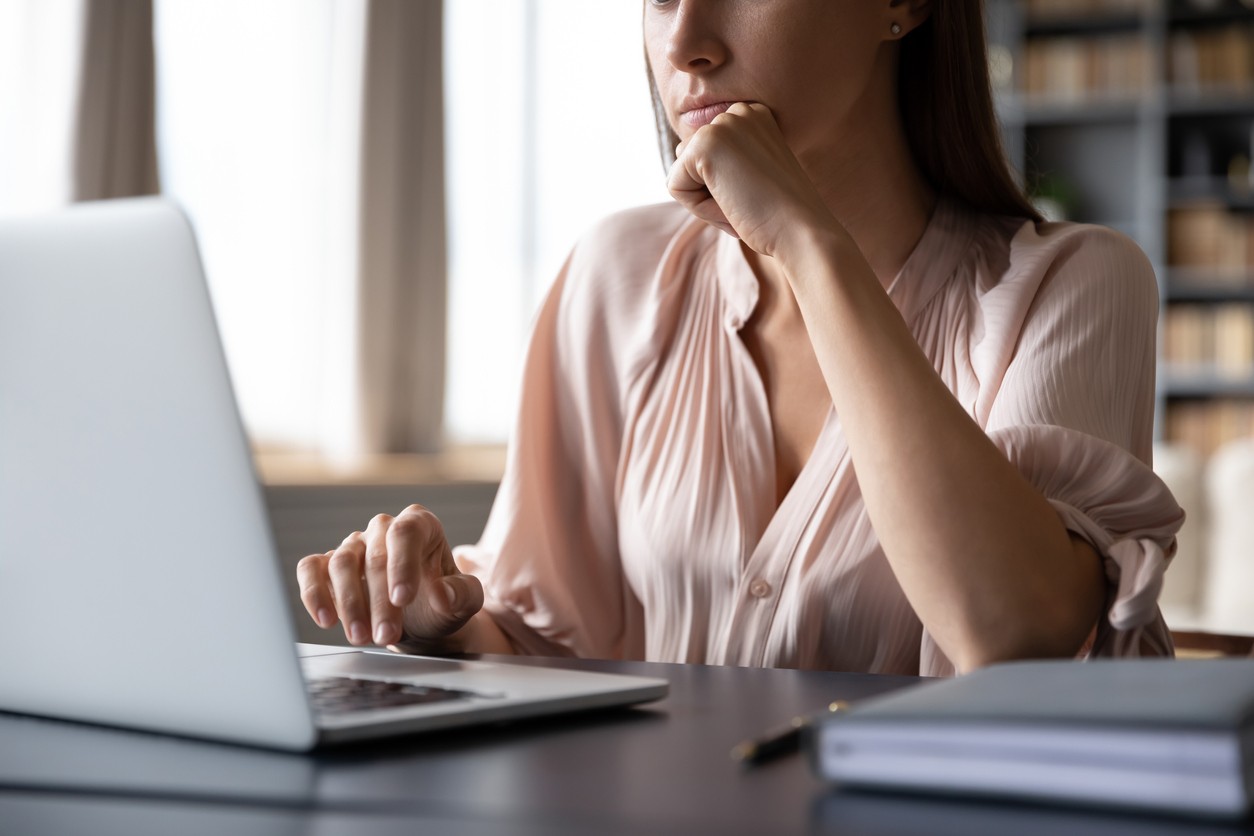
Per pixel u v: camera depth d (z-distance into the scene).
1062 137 5.79
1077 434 0.96
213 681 0.60
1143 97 5.38
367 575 0.93
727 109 1.08
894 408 0.88
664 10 1.11
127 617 0.62
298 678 0.58
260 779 0.55
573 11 3.86
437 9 3.29
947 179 1.25
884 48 1.19
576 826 0.48
